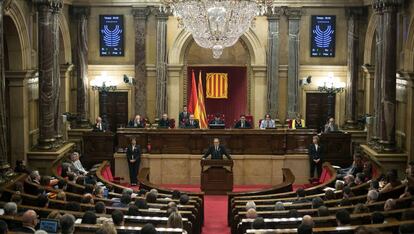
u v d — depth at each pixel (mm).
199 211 11977
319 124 21797
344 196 11695
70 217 7598
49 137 17156
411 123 16484
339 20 21359
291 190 14359
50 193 11430
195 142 18172
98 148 18828
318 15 21281
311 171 17984
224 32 12734
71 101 21453
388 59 16859
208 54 22109
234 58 22125
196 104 21422
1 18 13328
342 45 21453
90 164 18781
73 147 18719
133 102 21750
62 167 14977
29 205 10844
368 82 20797
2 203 10375
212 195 16109
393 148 16922
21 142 16781
